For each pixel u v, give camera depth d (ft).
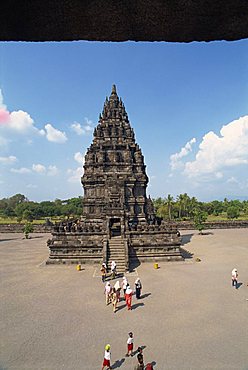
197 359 42.75
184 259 118.83
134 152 153.89
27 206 406.21
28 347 46.96
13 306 65.82
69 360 42.93
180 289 77.87
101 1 12.36
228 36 14.92
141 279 89.04
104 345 47.62
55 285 83.25
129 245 115.03
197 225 225.15
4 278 92.12
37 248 161.99
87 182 143.54
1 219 392.68
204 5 12.46
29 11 12.76
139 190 144.56
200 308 63.62
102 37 15.02
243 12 12.92
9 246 171.53
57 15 13.14
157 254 115.85
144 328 53.88
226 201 492.54
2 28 13.96
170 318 58.34
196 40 15.39
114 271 91.45
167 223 141.08
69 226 126.31
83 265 109.50
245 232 238.48
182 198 379.14
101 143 148.36
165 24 13.88
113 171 143.02
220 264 110.83
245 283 83.71
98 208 138.92
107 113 160.86
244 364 41.19
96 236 116.47
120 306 65.62
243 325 54.75
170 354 44.32
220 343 47.73
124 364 41.73
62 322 56.80
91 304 66.90
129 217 135.74
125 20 13.65
